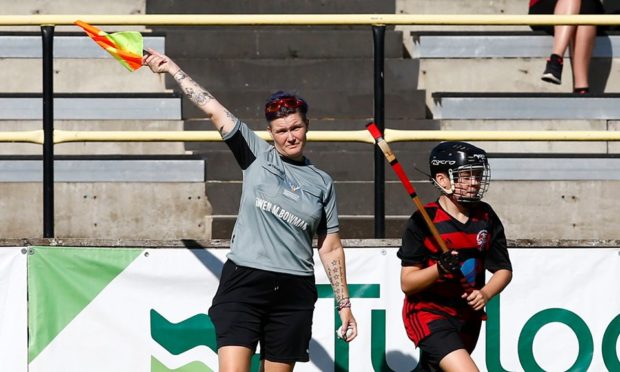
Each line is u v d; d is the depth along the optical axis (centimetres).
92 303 2600
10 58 3544
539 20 2706
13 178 3200
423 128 3412
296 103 2258
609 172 3288
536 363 2631
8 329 2588
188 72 3544
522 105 3441
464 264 2292
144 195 3203
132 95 3394
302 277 2272
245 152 2275
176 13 3722
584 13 3569
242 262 2247
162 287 2606
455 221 2297
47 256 2597
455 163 2269
